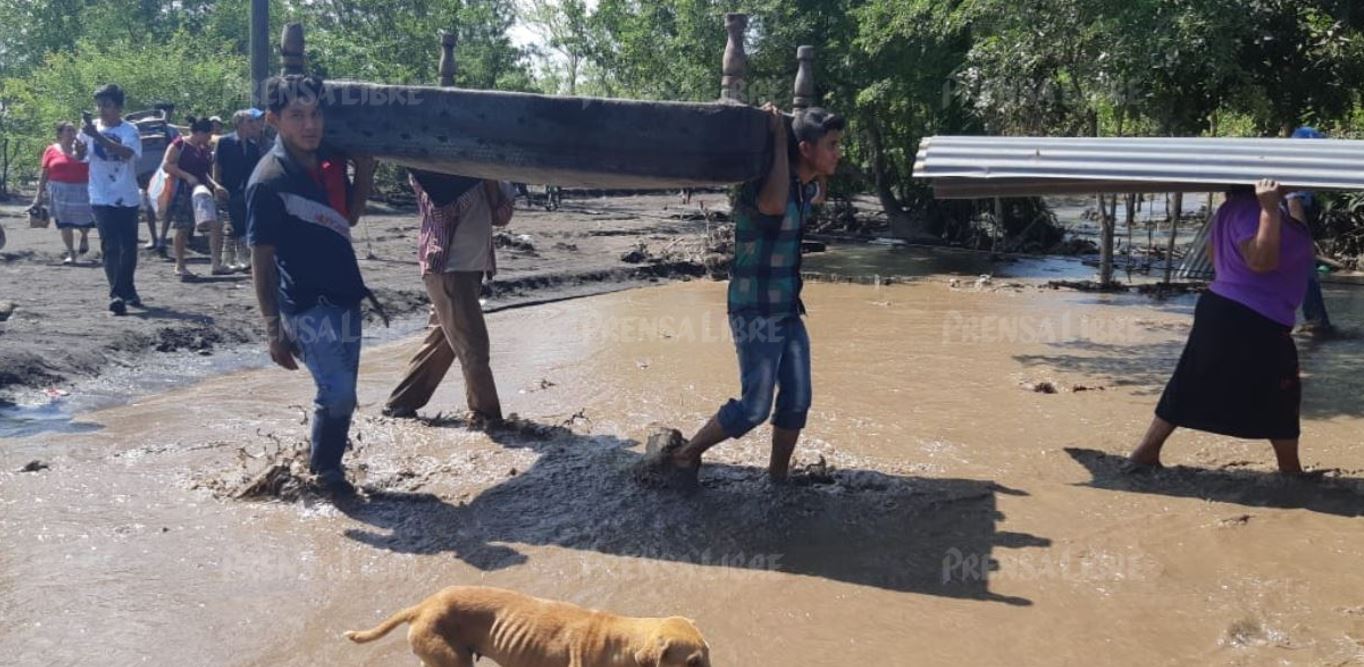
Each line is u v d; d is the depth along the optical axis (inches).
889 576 198.5
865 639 173.2
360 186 244.5
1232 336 245.4
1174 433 295.7
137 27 1493.6
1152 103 526.9
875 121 853.8
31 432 281.9
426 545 209.6
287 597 184.2
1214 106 533.3
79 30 1473.9
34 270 526.0
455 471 255.4
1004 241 812.6
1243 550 212.5
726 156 211.2
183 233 505.0
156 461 257.4
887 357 399.9
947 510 233.8
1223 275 248.5
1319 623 180.2
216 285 495.8
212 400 320.8
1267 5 474.3
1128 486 251.4
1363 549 212.8
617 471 255.4
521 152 217.5
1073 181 263.0
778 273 231.9
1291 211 256.4
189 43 1194.0
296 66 234.5
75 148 542.3
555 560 203.5
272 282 226.8
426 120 220.4
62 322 395.5
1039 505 238.1
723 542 213.6
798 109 239.1
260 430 286.2
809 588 192.5
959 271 684.7
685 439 274.1
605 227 893.2
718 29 800.3
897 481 251.6
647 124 211.0
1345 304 531.5
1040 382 350.9
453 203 275.7
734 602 186.2
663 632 137.6
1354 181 220.7
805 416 243.4
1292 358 247.4
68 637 167.3
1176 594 191.9
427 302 502.6
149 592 184.4
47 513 220.5
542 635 146.6
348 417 233.8
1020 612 183.8
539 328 463.5
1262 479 254.2
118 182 412.5
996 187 270.5
